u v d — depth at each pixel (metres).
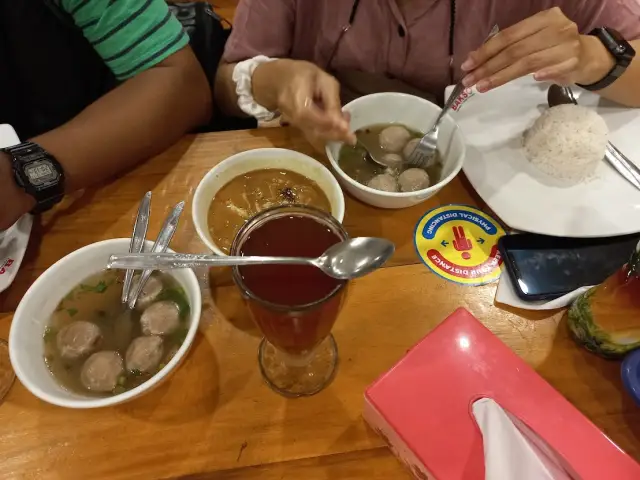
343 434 0.71
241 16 1.24
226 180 0.88
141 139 1.00
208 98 1.21
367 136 0.99
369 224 0.92
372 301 0.83
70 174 0.93
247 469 0.69
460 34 1.20
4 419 0.71
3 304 0.82
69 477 0.68
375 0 1.16
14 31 1.11
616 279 0.73
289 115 0.97
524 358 0.78
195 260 0.62
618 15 1.18
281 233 0.65
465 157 0.96
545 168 0.96
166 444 0.70
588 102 1.09
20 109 1.26
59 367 0.71
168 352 0.73
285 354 0.74
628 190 0.94
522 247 0.89
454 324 0.72
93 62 1.29
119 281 0.78
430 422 0.64
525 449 0.57
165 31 1.12
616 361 0.78
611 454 0.63
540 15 0.99
